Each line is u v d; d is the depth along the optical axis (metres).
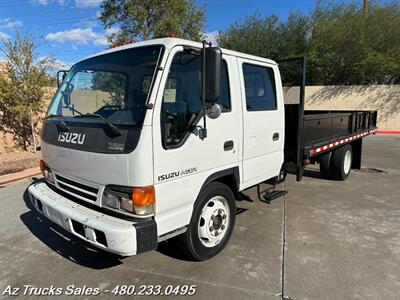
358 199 5.46
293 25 22.09
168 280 3.10
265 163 4.11
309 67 19.97
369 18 18.97
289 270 3.22
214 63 2.55
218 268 3.28
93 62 3.30
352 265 3.31
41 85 9.73
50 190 3.45
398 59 18.16
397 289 2.91
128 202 2.57
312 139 5.20
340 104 18.77
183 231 3.03
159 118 2.60
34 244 3.92
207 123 3.07
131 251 2.50
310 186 6.30
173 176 2.77
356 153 7.43
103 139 2.70
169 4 17.03
